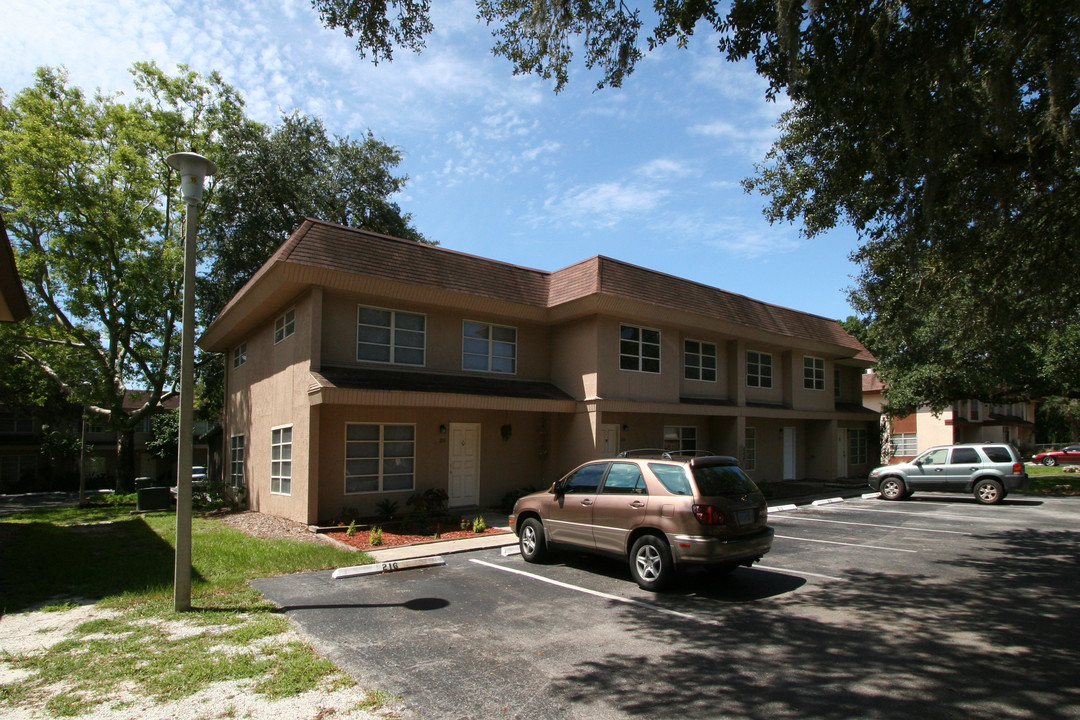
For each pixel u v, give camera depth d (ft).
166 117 82.53
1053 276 28.81
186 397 23.44
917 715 14.53
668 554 25.79
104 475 130.93
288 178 88.79
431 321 51.29
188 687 15.81
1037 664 17.80
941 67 22.24
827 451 82.58
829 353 82.58
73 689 15.71
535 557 32.12
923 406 83.51
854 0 23.07
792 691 15.94
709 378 67.46
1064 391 72.54
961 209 28.68
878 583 27.71
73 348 85.61
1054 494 70.23
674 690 15.98
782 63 25.12
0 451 121.29
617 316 55.06
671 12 26.58
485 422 53.78
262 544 36.01
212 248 86.63
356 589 26.48
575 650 18.99
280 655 18.08
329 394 40.60
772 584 27.55
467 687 16.10
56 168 75.10
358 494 46.55
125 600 24.22
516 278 55.57
